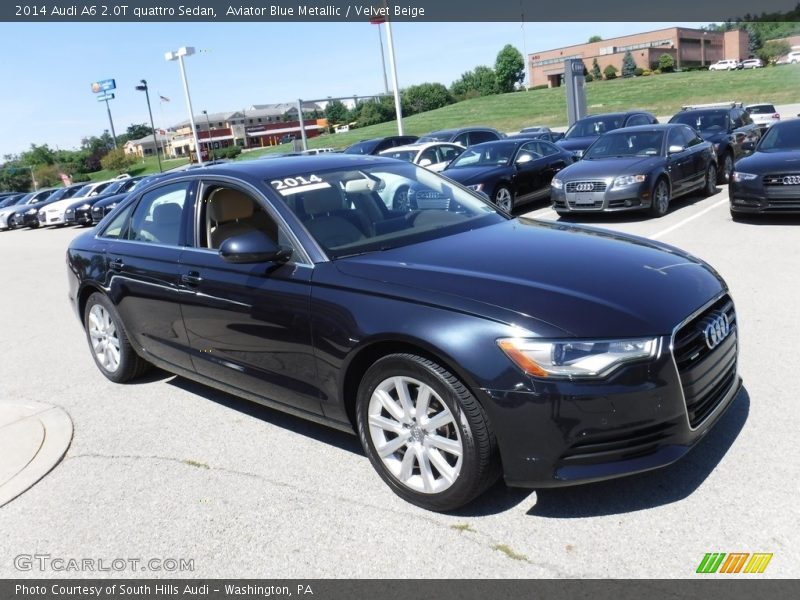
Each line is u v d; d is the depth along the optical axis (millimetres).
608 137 11906
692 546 2732
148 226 4777
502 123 56719
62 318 8297
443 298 3029
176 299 4324
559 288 3016
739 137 14164
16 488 3750
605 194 10547
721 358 3186
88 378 5629
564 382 2723
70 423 4609
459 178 11922
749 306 5691
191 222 4367
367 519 3160
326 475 3600
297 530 3125
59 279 11617
